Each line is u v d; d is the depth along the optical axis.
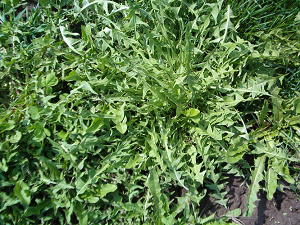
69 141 0.40
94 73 0.42
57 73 0.42
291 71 0.46
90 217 0.39
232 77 0.42
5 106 0.42
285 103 0.45
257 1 0.47
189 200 0.42
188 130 0.43
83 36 0.40
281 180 0.47
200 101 0.44
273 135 0.45
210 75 0.44
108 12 0.42
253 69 0.45
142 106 0.40
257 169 0.43
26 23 0.45
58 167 0.39
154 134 0.39
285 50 0.44
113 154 0.39
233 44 0.40
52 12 0.45
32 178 0.38
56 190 0.38
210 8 0.42
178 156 0.41
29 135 0.38
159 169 0.41
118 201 0.40
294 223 0.46
